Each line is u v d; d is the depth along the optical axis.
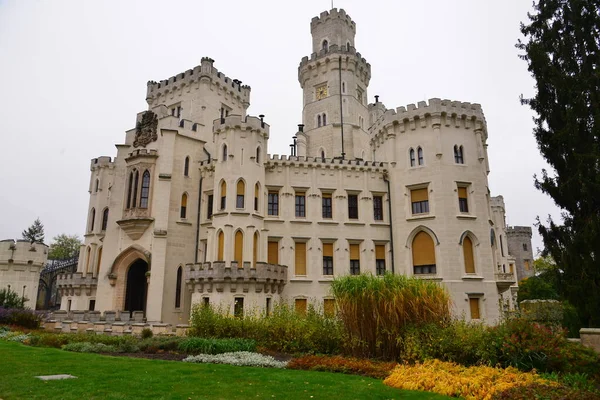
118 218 41.50
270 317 23.27
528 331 15.75
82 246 51.16
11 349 19.17
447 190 38.44
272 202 40.19
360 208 41.06
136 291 41.75
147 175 40.47
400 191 40.62
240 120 38.97
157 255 37.25
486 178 41.19
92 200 51.88
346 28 60.81
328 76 57.72
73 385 11.79
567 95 25.27
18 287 49.97
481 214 38.75
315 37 61.53
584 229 22.84
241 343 20.69
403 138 41.53
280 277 36.59
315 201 40.41
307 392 11.74
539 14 27.88
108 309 38.69
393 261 39.97
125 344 21.20
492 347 15.40
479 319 35.97
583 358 14.58
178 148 41.22
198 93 50.00
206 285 34.56
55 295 64.94
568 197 24.33
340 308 18.86
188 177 41.50
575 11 26.16
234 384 12.59
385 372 14.85
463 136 40.38
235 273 33.72
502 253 61.50
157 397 10.77
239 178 37.72
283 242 38.91
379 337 17.53
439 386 12.44
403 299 17.34
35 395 10.56
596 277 22.56
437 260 37.16
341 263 39.34
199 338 21.17
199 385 12.30
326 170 41.31
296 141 54.72
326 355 18.64
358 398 11.16
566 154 25.09
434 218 38.09
